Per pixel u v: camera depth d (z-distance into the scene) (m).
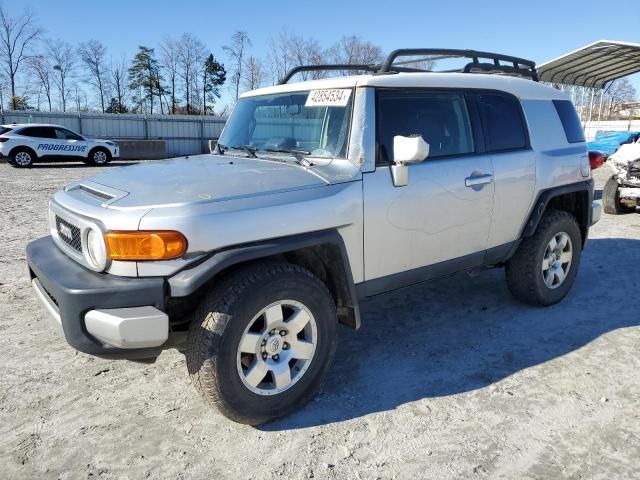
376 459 2.68
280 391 2.94
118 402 3.20
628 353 3.82
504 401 3.19
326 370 3.13
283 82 4.36
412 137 3.04
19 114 26.52
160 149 27.14
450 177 3.62
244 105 4.16
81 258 2.85
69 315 2.59
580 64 25.27
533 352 3.85
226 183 2.91
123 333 2.48
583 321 4.41
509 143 4.15
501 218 4.06
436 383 3.42
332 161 3.26
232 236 2.67
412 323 4.41
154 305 2.58
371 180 3.21
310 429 2.93
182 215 2.58
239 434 2.88
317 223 2.95
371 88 3.30
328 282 3.29
